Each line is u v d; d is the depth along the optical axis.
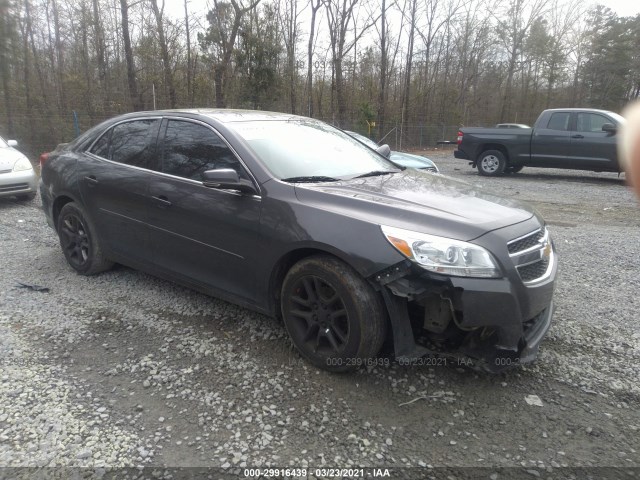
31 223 7.10
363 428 2.66
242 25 21.25
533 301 2.90
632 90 47.88
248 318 3.94
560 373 3.22
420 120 30.33
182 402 2.87
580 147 12.39
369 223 2.90
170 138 4.05
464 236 2.79
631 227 7.65
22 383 3.02
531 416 2.78
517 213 3.22
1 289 4.49
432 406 2.85
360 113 24.53
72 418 2.70
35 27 24.12
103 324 3.83
